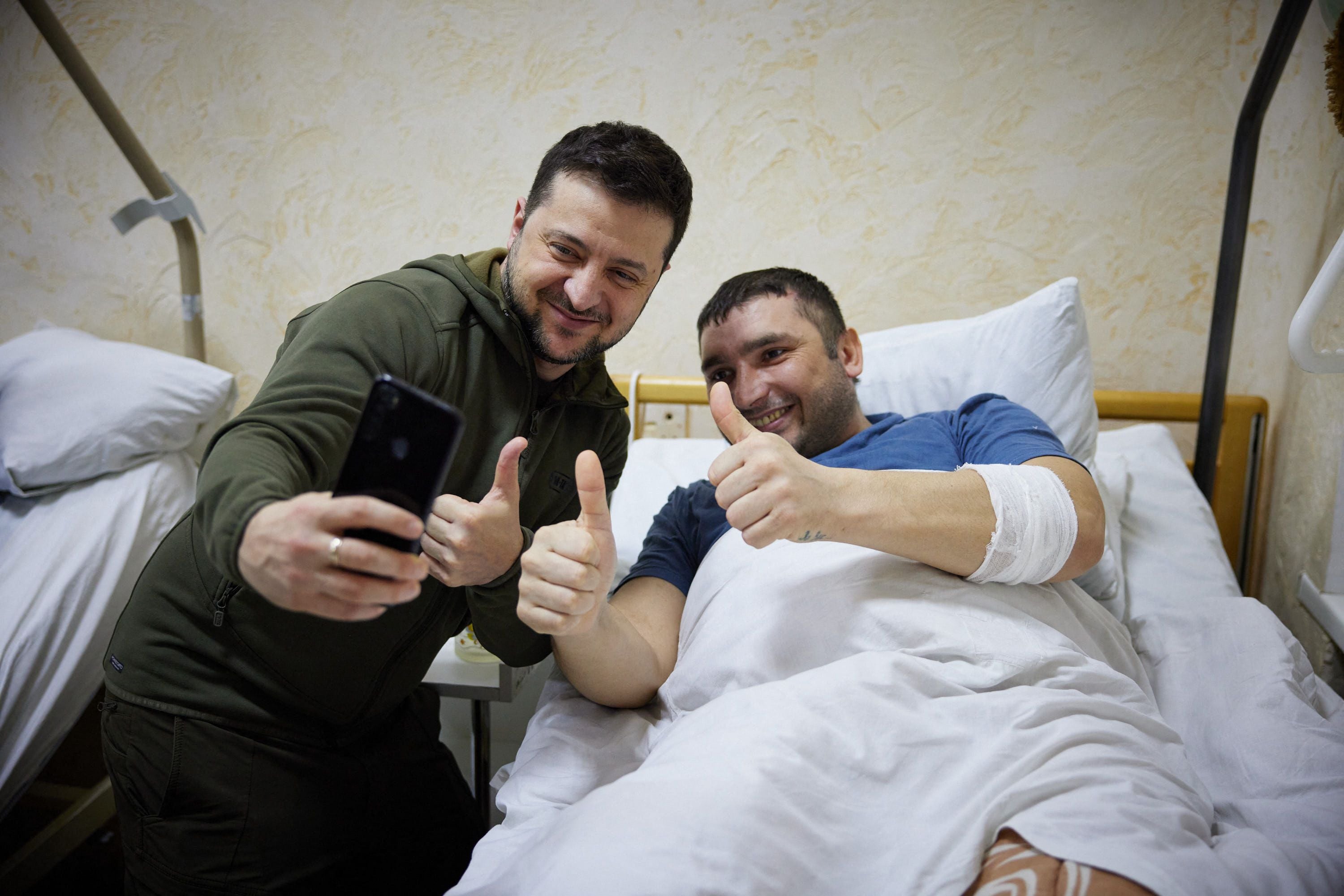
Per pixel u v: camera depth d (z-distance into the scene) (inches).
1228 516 66.8
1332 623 51.7
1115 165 67.1
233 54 72.3
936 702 32.2
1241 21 63.8
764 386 48.5
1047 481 37.5
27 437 61.9
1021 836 27.7
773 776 28.5
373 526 22.0
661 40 69.1
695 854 26.4
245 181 74.3
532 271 36.4
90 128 74.4
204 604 37.1
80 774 68.7
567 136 37.3
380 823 43.0
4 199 76.4
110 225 76.1
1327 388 55.7
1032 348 55.4
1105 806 28.0
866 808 29.3
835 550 39.0
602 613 36.7
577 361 38.8
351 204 74.1
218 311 77.0
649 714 41.8
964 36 66.5
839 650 36.2
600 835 27.6
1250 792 35.2
